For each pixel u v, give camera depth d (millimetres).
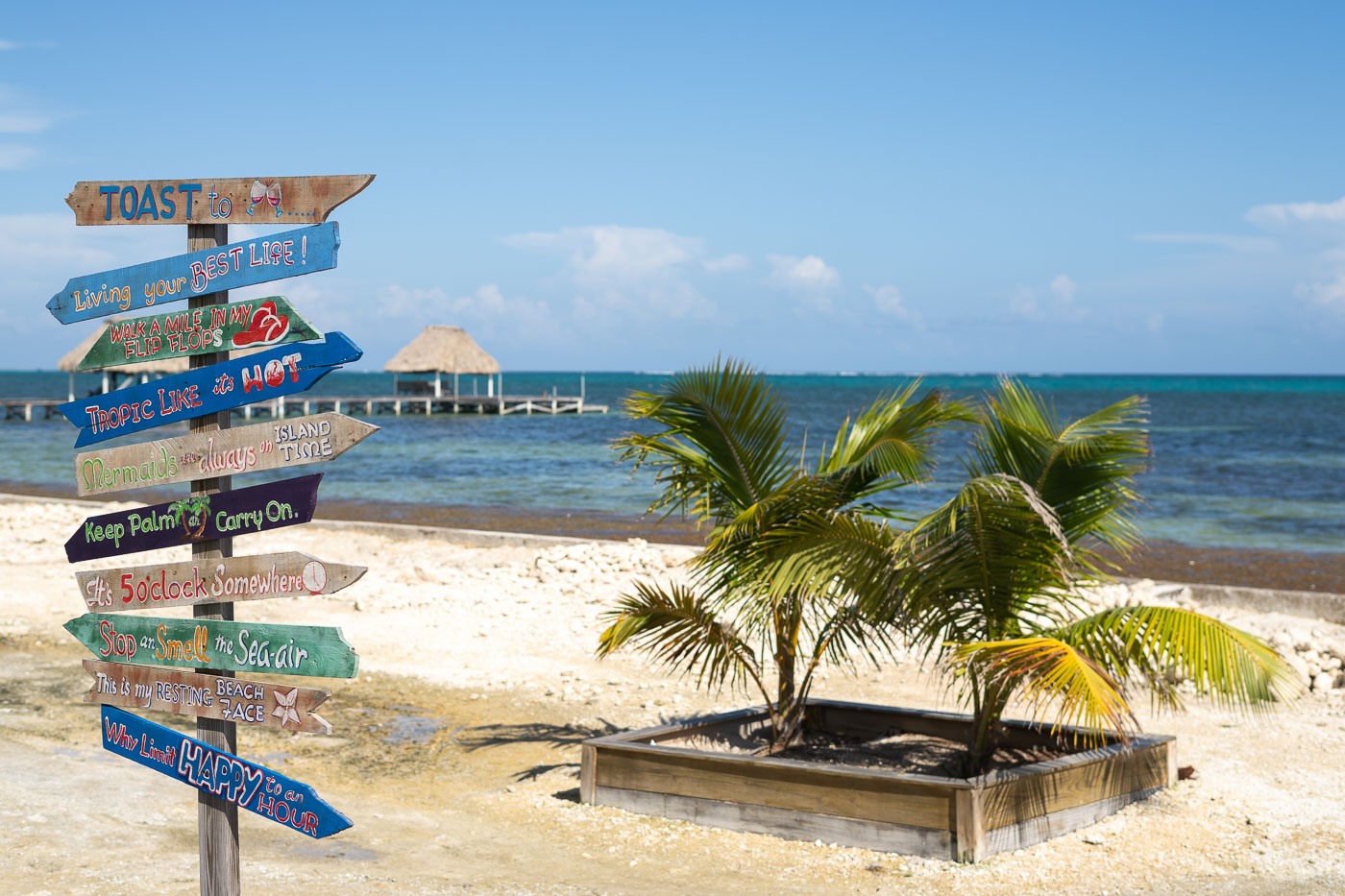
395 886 4883
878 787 5359
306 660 3498
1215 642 5098
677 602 6488
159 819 5715
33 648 10203
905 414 6312
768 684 8977
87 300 3984
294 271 3533
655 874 5102
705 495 6617
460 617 11516
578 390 132375
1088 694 4777
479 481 30156
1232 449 41094
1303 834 5555
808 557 5898
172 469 3777
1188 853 5301
